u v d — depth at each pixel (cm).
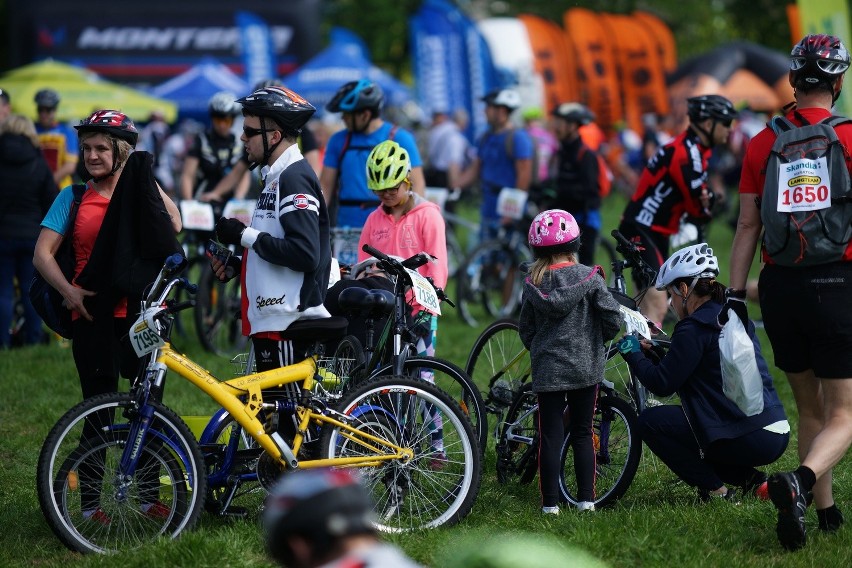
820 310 1304
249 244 1389
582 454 1522
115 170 1491
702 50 10756
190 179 2761
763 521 1441
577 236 1503
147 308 1402
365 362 1566
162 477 1432
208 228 2612
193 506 1382
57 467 1364
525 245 3231
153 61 8262
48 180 2714
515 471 1691
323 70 6719
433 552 1332
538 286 1491
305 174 1420
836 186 1290
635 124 7812
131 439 1373
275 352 1448
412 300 1738
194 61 8262
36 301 1506
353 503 601
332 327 1430
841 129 1309
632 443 1550
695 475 1534
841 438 1306
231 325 2745
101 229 1461
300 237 1389
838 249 1286
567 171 2969
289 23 8262
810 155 1298
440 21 7406
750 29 10494
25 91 4991
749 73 8088
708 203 2311
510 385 1753
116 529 1399
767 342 2798
